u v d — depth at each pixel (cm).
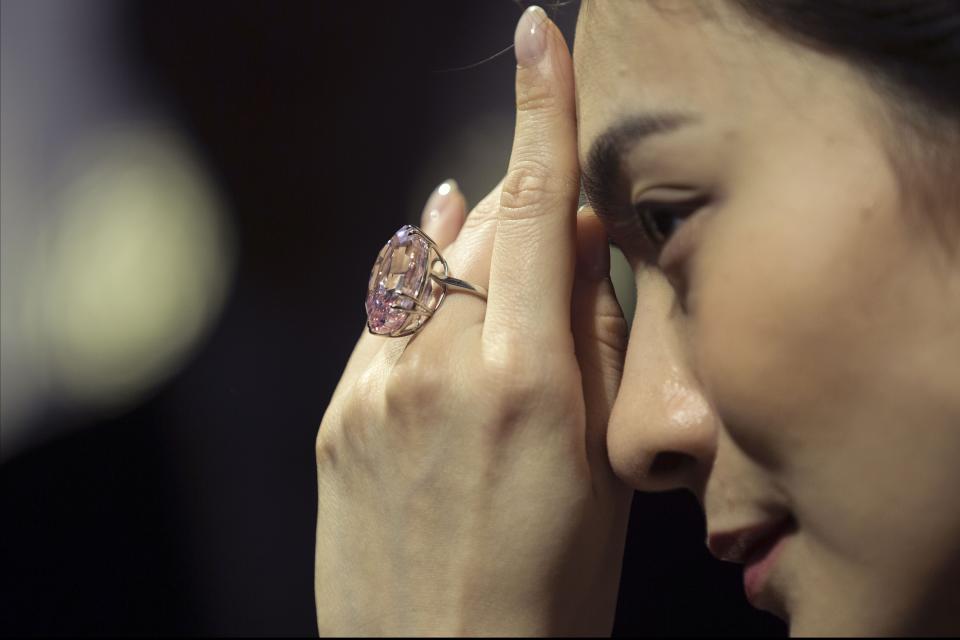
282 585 85
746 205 55
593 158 57
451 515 61
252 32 101
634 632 78
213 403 91
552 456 60
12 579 83
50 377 104
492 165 102
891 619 56
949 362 55
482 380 60
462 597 61
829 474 56
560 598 60
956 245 55
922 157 55
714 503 58
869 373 55
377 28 100
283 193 99
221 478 88
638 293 59
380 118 101
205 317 97
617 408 59
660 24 56
